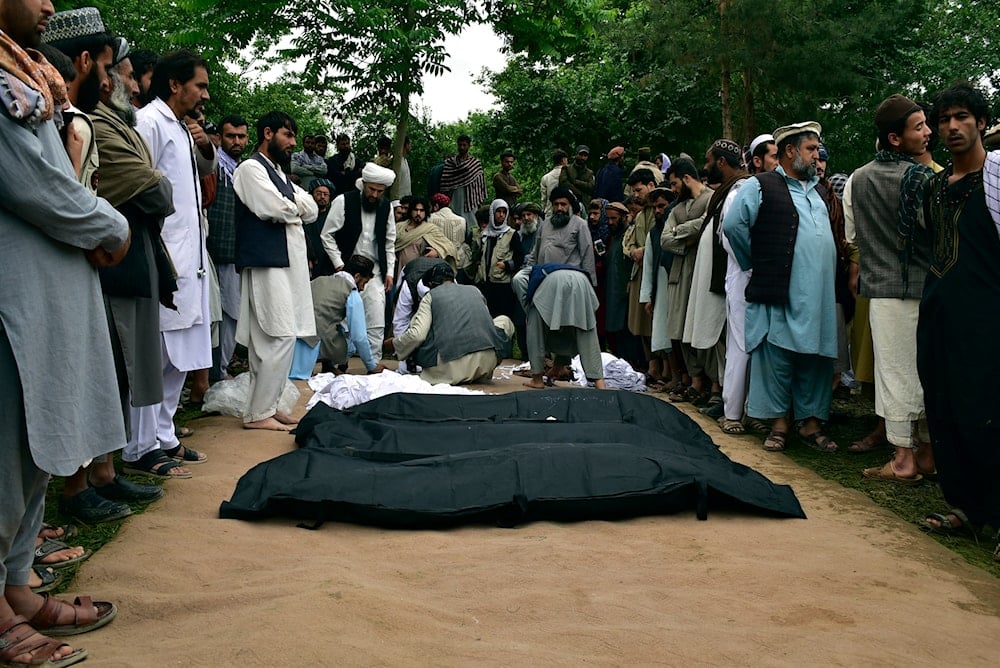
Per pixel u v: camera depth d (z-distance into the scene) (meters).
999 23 16.28
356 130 17.12
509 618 2.85
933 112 4.69
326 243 8.80
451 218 10.94
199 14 12.71
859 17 14.46
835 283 5.77
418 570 3.29
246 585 3.08
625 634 2.68
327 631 2.62
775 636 2.72
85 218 2.53
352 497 3.85
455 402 5.88
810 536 3.87
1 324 2.43
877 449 5.57
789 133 5.64
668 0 14.67
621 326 8.99
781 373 5.61
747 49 14.09
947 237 4.01
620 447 4.30
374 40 12.25
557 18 13.62
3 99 2.37
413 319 7.85
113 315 3.88
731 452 5.57
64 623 2.75
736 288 5.99
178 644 2.61
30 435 2.43
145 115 4.69
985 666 2.61
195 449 5.24
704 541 3.73
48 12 2.63
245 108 19.45
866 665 2.54
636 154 20.16
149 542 3.54
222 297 7.14
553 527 3.89
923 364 4.08
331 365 8.34
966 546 3.91
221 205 6.95
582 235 8.37
